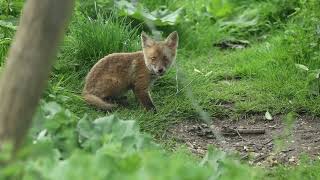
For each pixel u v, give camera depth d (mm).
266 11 16766
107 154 6270
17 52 5918
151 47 11680
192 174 5785
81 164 5695
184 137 10781
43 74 5992
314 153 10211
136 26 14258
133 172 5824
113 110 11328
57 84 10875
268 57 14016
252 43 15883
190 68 13867
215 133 10289
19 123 5949
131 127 7727
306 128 11312
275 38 14906
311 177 8758
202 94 12398
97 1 14500
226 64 14352
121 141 7473
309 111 11875
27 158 6152
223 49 15656
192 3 16953
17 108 5918
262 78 13328
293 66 13391
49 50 5969
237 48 15492
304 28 13797
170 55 11844
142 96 11656
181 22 15305
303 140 10773
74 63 12500
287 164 9758
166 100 11969
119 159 6262
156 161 5793
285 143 10398
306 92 12406
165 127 10992
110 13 14148
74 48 12695
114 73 11680
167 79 12664
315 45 13445
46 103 8211
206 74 13406
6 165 5777
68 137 7211
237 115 11742
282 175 8875
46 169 5637
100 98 11570
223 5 17062
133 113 11281
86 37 12727
